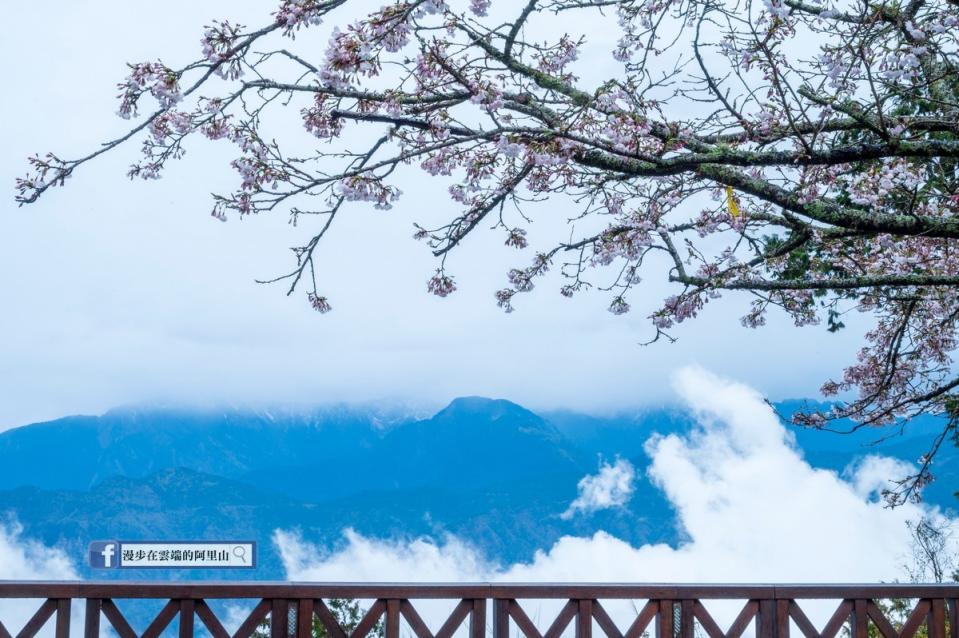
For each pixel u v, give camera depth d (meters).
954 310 8.72
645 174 5.42
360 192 5.18
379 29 4.55
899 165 6.43
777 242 8.65
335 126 5.39
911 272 8.23
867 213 5.64
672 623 6.83
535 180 6.03
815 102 5.77
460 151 5.77
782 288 6.82
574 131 5.10
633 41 5.88
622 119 5.06
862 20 5.32
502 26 5.36
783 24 5.13
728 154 5.29
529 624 6.69
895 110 6.98
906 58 5.63
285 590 6.53
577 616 6.78
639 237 6.78
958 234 5.66
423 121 5.20
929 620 7.02
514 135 5.03
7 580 6.23
